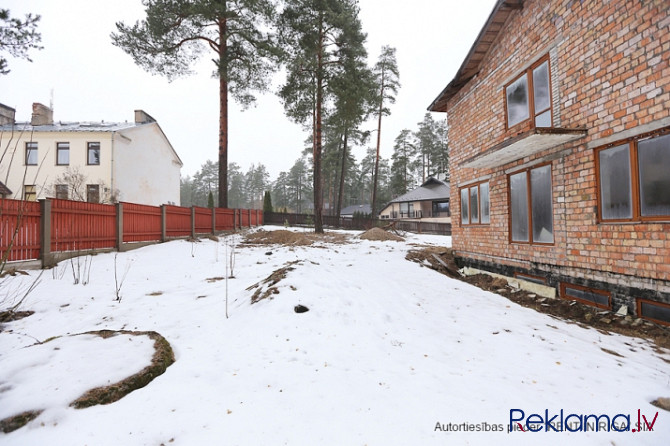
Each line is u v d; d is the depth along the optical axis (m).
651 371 2.93
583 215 4.88
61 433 1.93
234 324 4.15
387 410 2.25
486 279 7.51
